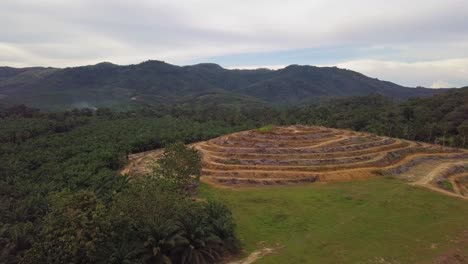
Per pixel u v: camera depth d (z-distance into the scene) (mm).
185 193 42781
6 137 102438
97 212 28141
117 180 56312
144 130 110250
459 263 30266
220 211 35531
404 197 43719
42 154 87125
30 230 41188
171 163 45688
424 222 37438
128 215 30156
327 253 31922
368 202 43344
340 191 47656
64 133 115188
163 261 28531
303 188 49344
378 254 31359
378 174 54500
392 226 36625
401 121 115562
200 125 123250
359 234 35094
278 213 41031
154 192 32125
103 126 120125
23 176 75000
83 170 67750
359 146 64625
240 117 145250
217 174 54125
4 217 50031
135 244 28703
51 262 27203
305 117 143250
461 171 57750
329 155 59875
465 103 120188
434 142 91750
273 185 50938
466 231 35188
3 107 168000
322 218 39594
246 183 51375
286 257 31469
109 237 28203
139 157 81250
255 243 34656
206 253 30578
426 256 30984
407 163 60250
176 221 30844
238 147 64375
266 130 70750
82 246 26750
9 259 38156
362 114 130500
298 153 60406
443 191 46375
